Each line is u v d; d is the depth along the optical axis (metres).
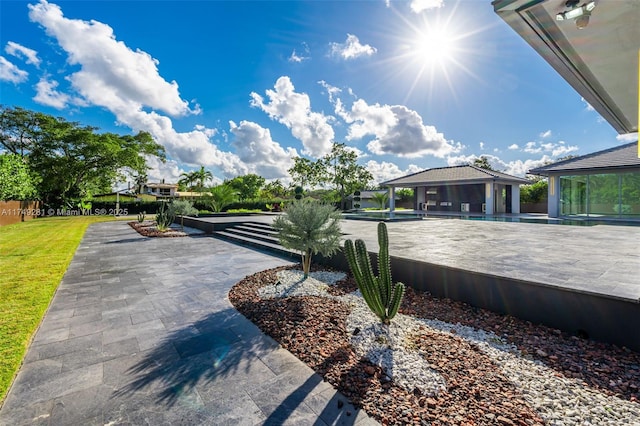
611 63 3.23
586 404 2.06
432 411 2.03
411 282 4.77
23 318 3.78
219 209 25.50
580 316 3.09
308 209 5.56
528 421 1.90
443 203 24.50
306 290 4.82
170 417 2.06
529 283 3.45
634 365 2.54
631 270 3.99
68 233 13.80
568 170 15.29
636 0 2.22
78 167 31.48
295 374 2.56
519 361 2.64
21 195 22.30
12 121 28.80
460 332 3.27
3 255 8.26
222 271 6.44
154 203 33.19
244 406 2.17
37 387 2.40
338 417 2.02
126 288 5.23
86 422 2.01
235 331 3.47
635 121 5.29
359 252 3.51
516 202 22.77
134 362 2.79
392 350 2.88
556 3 2.30
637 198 13.92
